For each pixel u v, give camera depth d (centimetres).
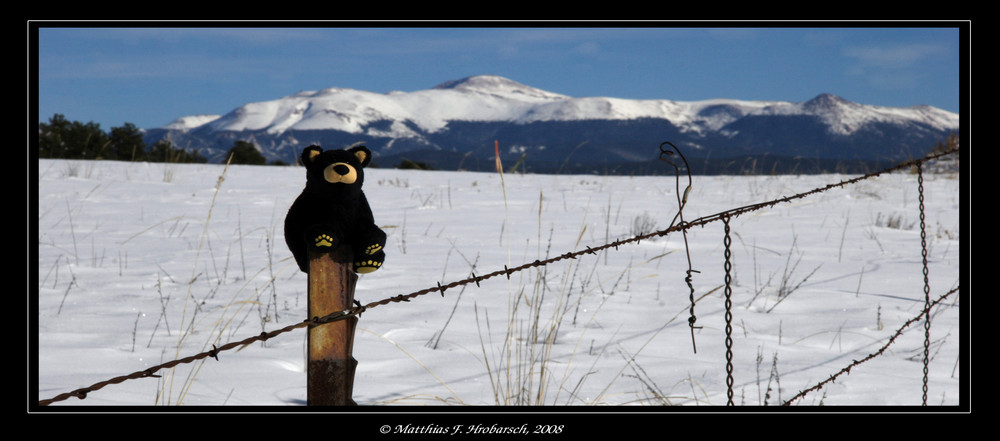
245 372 391
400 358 430
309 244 254
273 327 510
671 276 730
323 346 265
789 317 569
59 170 1841
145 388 357
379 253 268
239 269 750
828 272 766
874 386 390
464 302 596
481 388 376
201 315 544
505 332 500
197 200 1411
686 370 416
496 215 1264
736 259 848
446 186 1833
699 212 1328
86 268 745
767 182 1920
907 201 1509
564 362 428
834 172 2161
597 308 579
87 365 399
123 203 1348
